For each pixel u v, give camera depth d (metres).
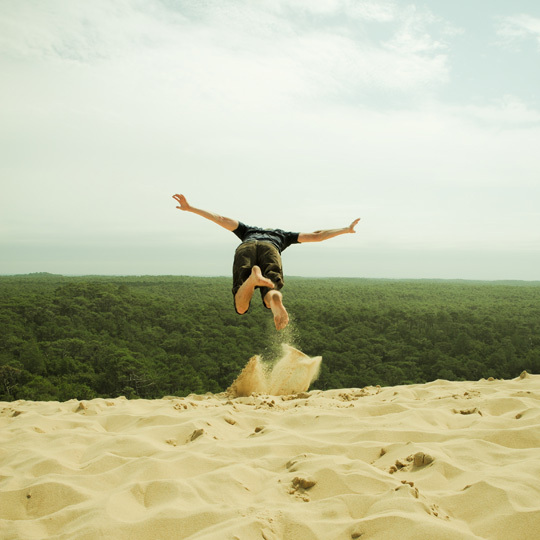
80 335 65.00
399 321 79.25
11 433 4.44
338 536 2.23
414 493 2.55
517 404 4.91
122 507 2.62
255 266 4.07
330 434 4.00
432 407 5.05
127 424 4.79
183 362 59.84
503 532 2.24
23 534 2.40
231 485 2.87
